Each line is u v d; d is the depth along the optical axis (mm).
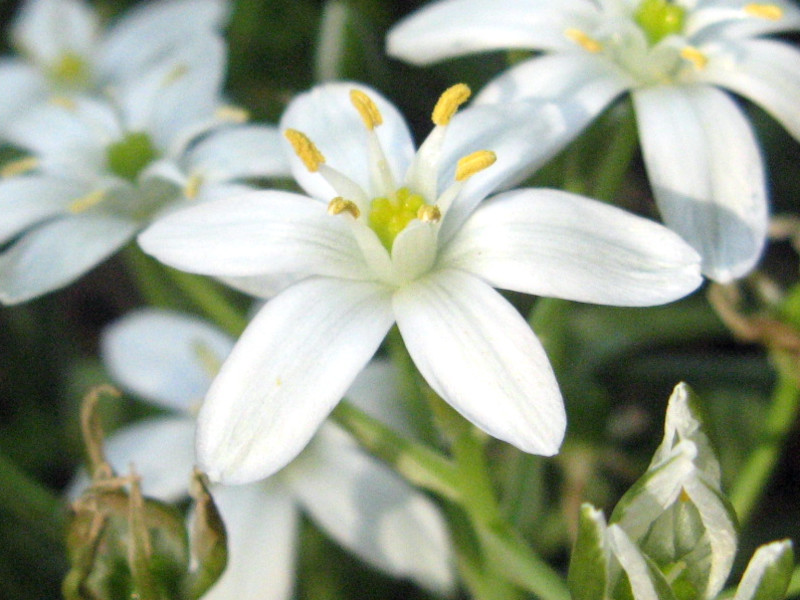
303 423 109
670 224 125
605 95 131
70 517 120
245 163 145
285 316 114
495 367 109
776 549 105
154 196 145
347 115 126
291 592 150
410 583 164
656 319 172
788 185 182
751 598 107
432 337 112
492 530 128
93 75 202
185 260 116
